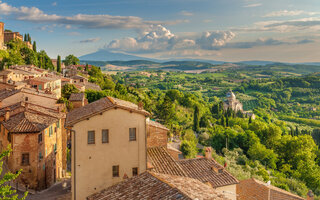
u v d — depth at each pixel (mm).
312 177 80125
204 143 106500
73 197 26938
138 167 28266
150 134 35000
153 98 179375
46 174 45406
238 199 36219
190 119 151250
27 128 42188
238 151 100562
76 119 26578
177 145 81812
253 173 70875
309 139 109625
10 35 172500
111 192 21688
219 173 32312
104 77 197875
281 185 61781
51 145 47875
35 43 188750
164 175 23312
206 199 19094
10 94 58719
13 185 41844
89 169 27031
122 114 27766
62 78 112188
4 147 44781
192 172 31969
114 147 27594
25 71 102938
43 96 60875
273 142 117188
